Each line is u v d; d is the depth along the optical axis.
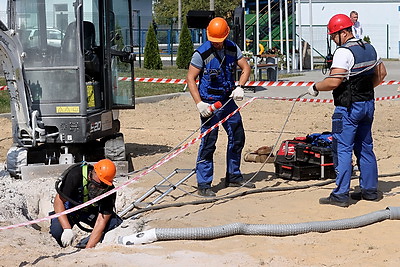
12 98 9.18
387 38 41.88
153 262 5.86
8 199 8.12
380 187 8.71
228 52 8.16
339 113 7.62
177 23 55.66
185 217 7.44
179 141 12.65
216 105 7.87
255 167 10.13
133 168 10.23
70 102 9.31
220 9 55.84
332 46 39.22
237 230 6.64
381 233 6.74
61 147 9.71
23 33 9.38
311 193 8.43
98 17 9.86
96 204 6.52
